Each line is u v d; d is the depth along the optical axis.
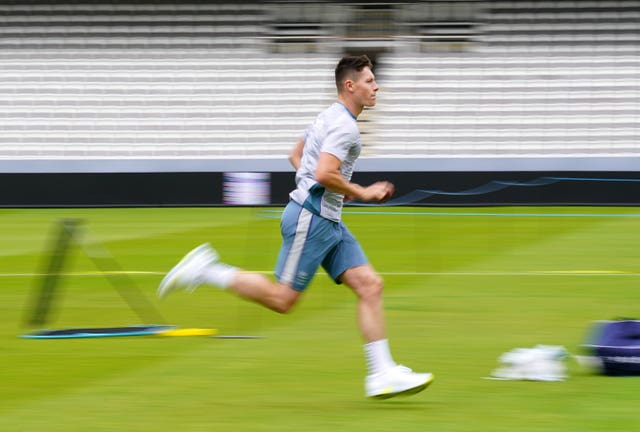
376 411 14.17
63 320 22.22
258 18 67.31
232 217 46.94
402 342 19.42
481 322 21.55
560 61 66.38
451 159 52.91
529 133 64.56
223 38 67.38
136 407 14.48
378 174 52.56
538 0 66.69
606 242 36.66
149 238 38.69
